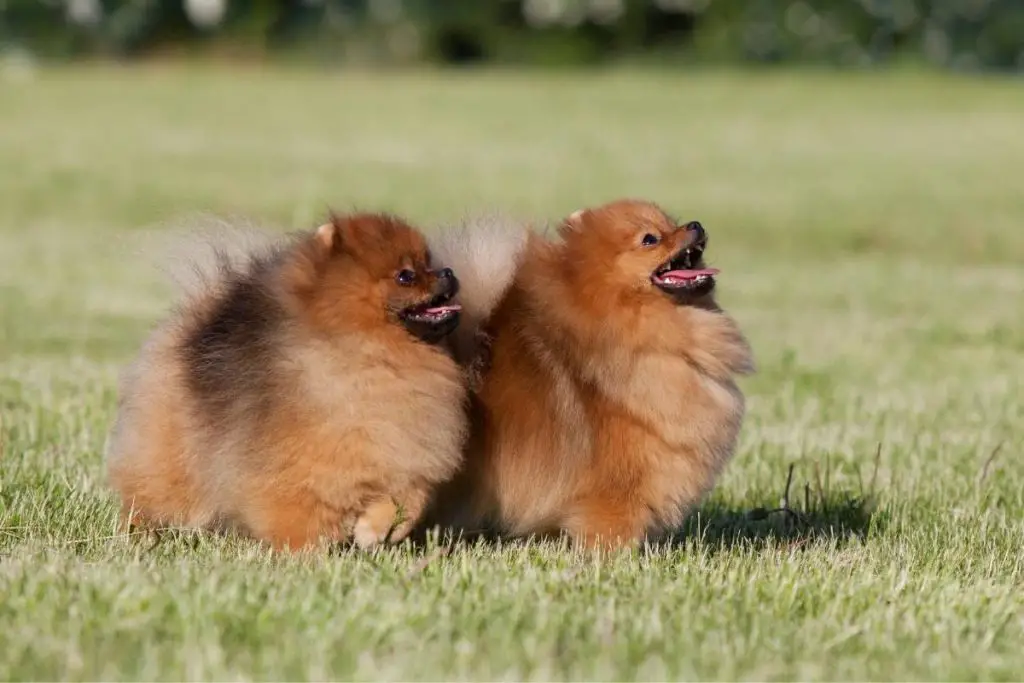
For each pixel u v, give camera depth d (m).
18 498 10.93
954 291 28.16
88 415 14.38
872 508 12.09
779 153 50.56
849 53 86.38
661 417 9.71
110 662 7.18
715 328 9.97
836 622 8.27
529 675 7.23
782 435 14.80
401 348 9.31
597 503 9.88
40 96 64.38
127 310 23.77
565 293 9.98
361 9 89.31
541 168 45.56
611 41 88.62
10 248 31.03
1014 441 14.64
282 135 53.09
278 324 9.46
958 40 85.62
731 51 87.00
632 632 7.82
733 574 9.16
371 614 7.94
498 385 10.12
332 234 9.48
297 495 9.30
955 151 51.50
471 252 10.40
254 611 7.88
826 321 24.12
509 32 89.31
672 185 42.56
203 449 9.76
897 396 17.11
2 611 7.83
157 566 8.94
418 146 50.66
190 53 88.94
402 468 9.30
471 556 9.66
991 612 8.70
